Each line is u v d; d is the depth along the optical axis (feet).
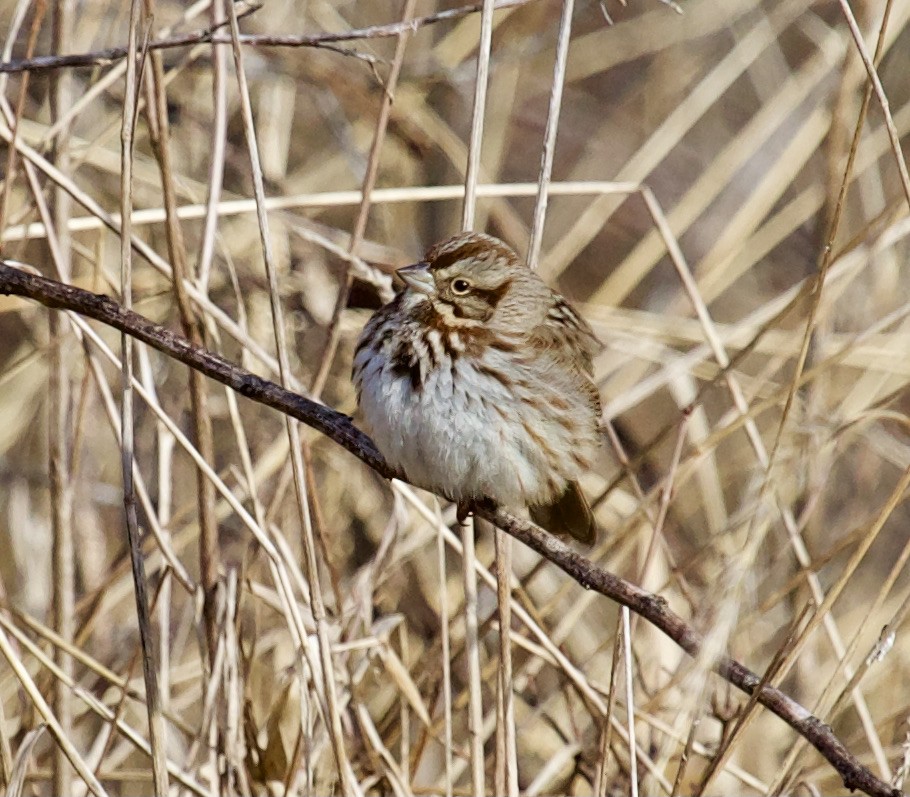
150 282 42.34
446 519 38.68
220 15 32.91
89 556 40.55
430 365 28.07
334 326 33.91
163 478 33.78
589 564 24.27
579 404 29.71
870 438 40.78
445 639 30.19
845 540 31.86
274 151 44.50
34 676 35.50
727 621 22.06
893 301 44.37
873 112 48.70
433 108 50.75
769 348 42.45
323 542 34.14
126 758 37.37
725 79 45.73
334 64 46.37
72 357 37.35
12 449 43.83
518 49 49.60
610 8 53.31
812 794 33.12
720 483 46.37
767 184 43.65
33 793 35.17
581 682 30.89
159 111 30.58
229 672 31.37
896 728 38.14
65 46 34.55
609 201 44.62
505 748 28.81
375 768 32.83
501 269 28.99
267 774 32.45
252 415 42.63
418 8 49.47
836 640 33.63
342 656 33.50
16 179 36.17
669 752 32.58
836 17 54.65
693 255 54.75
